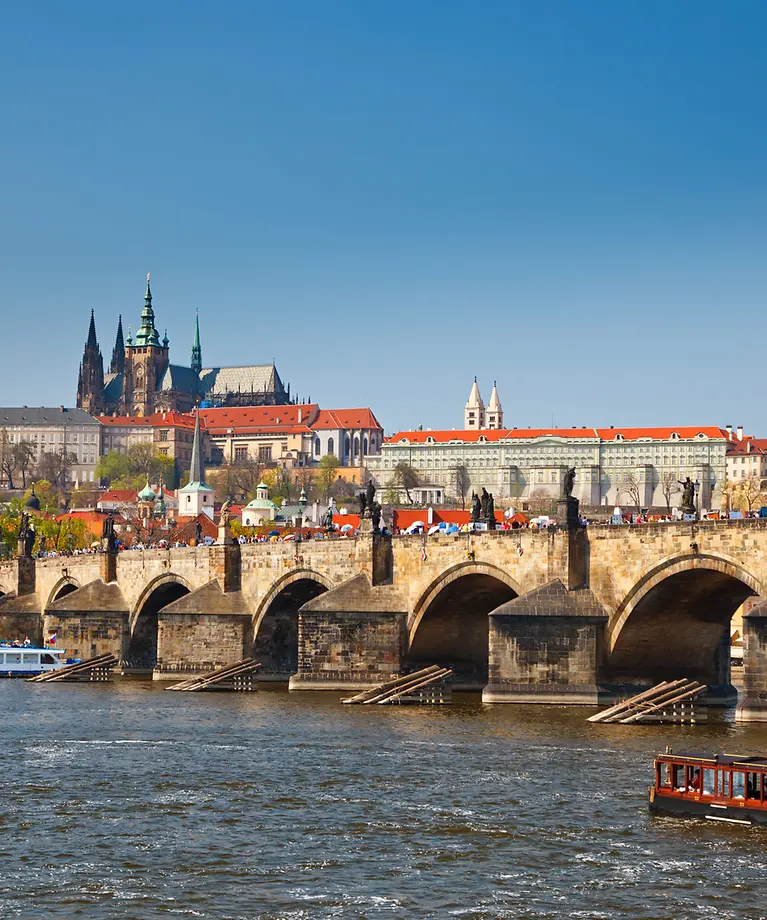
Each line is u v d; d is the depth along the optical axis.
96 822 116.00
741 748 142.38
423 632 199.12
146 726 169.75
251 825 114.44
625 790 124.38
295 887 97.75
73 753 148.62
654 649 172.62
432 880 99.00
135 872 101.44
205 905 94.25
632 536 168.00
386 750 146.12
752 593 168.00
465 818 115.19
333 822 114.94
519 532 179.88
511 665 173.75
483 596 194.50
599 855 104.19
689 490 179.88
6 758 145.38
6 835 111.69
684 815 115.25
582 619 171.38
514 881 98.50
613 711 161.62
